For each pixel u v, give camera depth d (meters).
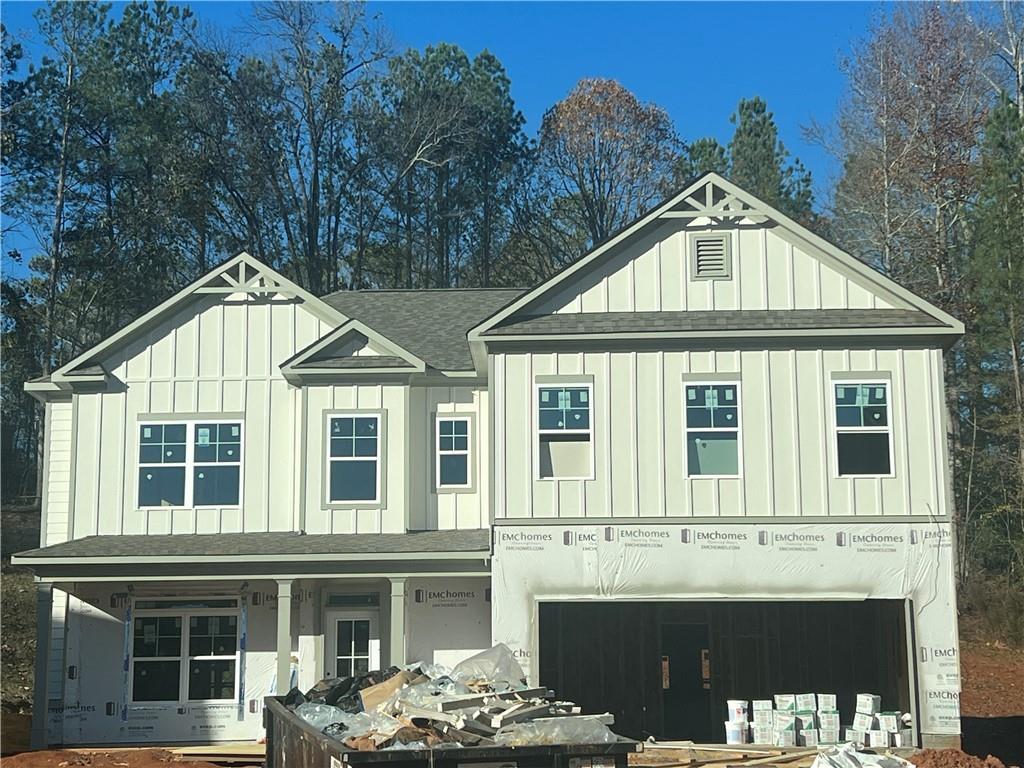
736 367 21.61
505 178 61.72
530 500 21.44
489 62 62.66
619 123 61.47
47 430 24.38
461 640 23.00
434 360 24.78
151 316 24.25
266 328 24.41
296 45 55.84
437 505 23.98
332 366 23.53
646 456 21.45
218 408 24.17
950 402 44.41
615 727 25.20
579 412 21.66
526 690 13.57
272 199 54.81
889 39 47.38
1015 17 46.91
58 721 22.50
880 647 24.06
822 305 22.00
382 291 29.83
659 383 21.66
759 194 55.38
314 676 22.98
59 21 49.97
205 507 23.83
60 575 21.86
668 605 25.75
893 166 45.72
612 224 60.91
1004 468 42.34
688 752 19.95
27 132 47.72
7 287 46.50
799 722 20.61
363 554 21.66
